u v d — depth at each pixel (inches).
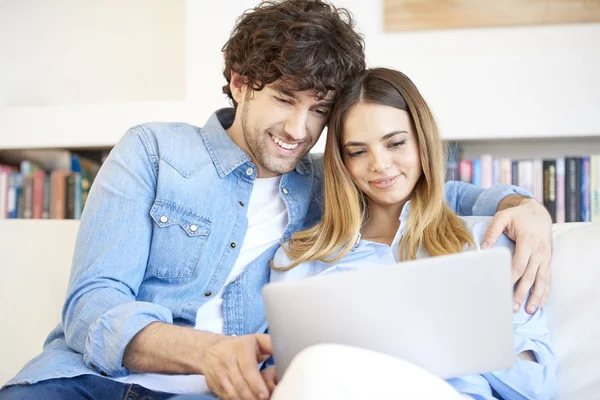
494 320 37.1
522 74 86.7
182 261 56.5
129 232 54.4
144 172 57.4
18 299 89.0
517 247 52.1
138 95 105.7
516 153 93.2
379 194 58.5
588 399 49.1
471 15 89.8
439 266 35.9
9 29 108.3
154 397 45.9
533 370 48.1
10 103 106.4
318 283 36.4
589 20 88.4
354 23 68.7
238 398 38.6
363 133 56.9
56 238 88.9
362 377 31.8
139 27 106.0
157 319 47.3
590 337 51.7
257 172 61.1
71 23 106.9
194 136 61.4
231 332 55.8
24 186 97.1
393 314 36.3
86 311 48.5
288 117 57.1
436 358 37.4
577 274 54.5
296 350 37.6
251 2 92.4
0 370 88.5
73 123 95.4
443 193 59.2
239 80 63.2
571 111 85.7
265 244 59.6
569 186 86.7
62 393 44.7
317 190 65.2
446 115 87.8
